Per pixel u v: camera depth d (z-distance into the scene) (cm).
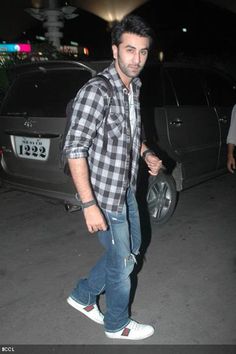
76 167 174
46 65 340
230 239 366
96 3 1288
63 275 303
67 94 327
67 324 246
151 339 230
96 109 174
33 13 944
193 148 426
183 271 307
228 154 344
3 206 456
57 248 349
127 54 174
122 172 189
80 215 426
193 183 441
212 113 455
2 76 630
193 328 239
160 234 377
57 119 322
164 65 404
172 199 399
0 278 300
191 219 414
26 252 341
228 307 260
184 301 267
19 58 699
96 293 237
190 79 438
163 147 384
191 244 355
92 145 187
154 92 381
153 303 265
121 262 203
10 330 240
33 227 395
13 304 266
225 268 312
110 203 192
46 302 269
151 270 309
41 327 243
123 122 183
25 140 350
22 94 359
